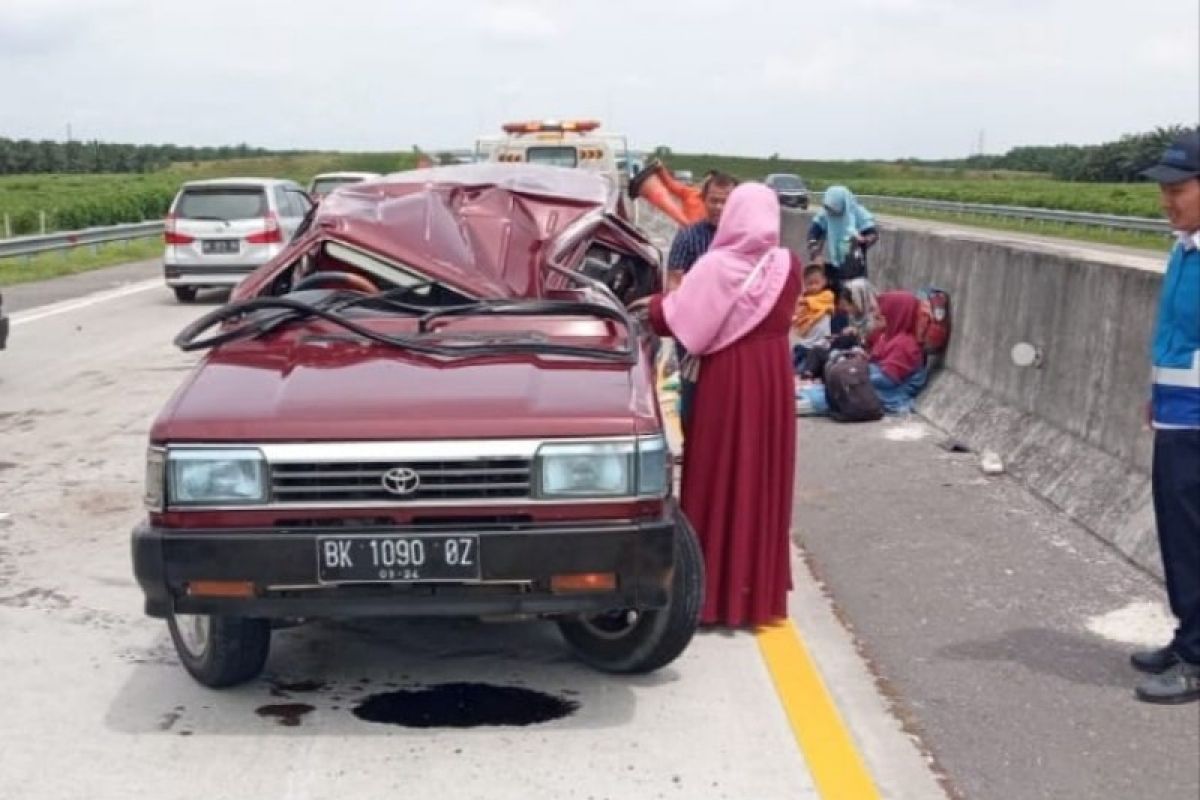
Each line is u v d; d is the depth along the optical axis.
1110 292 7.10
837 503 7.39
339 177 27.62
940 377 9.98
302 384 4.64
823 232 11.49
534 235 6.23
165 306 18.33
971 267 9.65
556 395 4.52
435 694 4.93
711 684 4.98
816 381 10.45
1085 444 7.27
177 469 4.34
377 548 4.26
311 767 4.30
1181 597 4.68
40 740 4.52
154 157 92.75
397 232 5.84
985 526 6.84
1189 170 4.50
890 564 6.29
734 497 5.43
